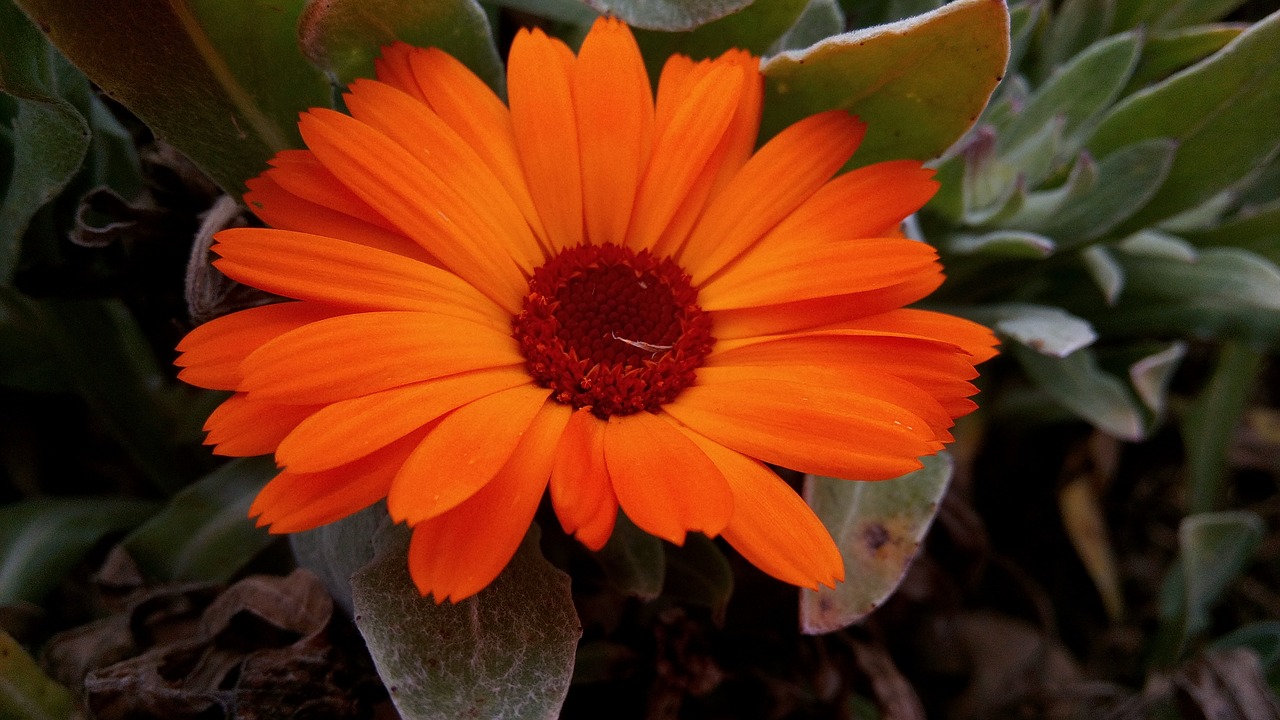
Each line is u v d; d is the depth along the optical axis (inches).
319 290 3.2
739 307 3.7
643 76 3.8
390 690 3.2
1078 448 5.6
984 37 3.6
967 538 5.1
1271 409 6.4
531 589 3.4
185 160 4.0
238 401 3.1
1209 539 5.1
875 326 3.5
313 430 2.9
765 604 4.5
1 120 4.3
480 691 3.2
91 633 4.1
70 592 4.6
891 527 3.8
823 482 3.9
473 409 3.2
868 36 3.6
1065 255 5.1
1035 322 4.6
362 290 3.2
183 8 3.5
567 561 4.2
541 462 3.1
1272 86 4.4
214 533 4.3
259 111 3.8
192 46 3.5
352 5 3.6
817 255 3.5
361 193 3.3
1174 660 5.3
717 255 3.8
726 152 3.9
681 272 3.9
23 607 4.3
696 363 3.7
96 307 4.6
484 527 2.9
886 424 3.1
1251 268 5.0
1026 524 5.9
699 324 3.8
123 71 3.5
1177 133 4.7
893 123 4.0
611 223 4.0
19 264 4.1
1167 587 5.4
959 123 3.9
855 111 4.0
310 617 3.9
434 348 3.2
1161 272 5.2
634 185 3.9
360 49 3.8
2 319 4.5
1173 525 6.1
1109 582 5.6
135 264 4.2
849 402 3.2
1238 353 5.5
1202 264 5.1
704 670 4.3
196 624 4.1
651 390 3.6
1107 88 4.8
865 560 3.8
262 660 3.7
